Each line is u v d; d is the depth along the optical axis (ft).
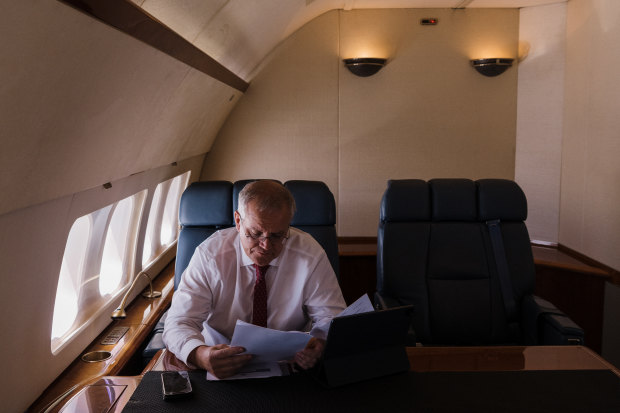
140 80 6.39
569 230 14.29
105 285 9.27
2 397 5.44
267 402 4.25
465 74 15.35
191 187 8.93
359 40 15.25
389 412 4.11
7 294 5.30
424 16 15.16
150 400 4.25
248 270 5.72
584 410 4.18
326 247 8.89
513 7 15.01
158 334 8.05
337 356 4.62
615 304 11.95
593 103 12.96
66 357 7.01
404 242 9.00
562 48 14.55
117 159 7.26
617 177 11.91
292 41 15.24
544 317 8.08
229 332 5.88
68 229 6.52
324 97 15.47
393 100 15.47
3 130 4.16
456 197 9.07
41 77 4.24
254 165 15.72
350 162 15.71
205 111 11.51
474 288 8.91
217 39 9.00
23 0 3.39
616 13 11.87
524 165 15.43
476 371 4.92
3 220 4.94
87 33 4.43
